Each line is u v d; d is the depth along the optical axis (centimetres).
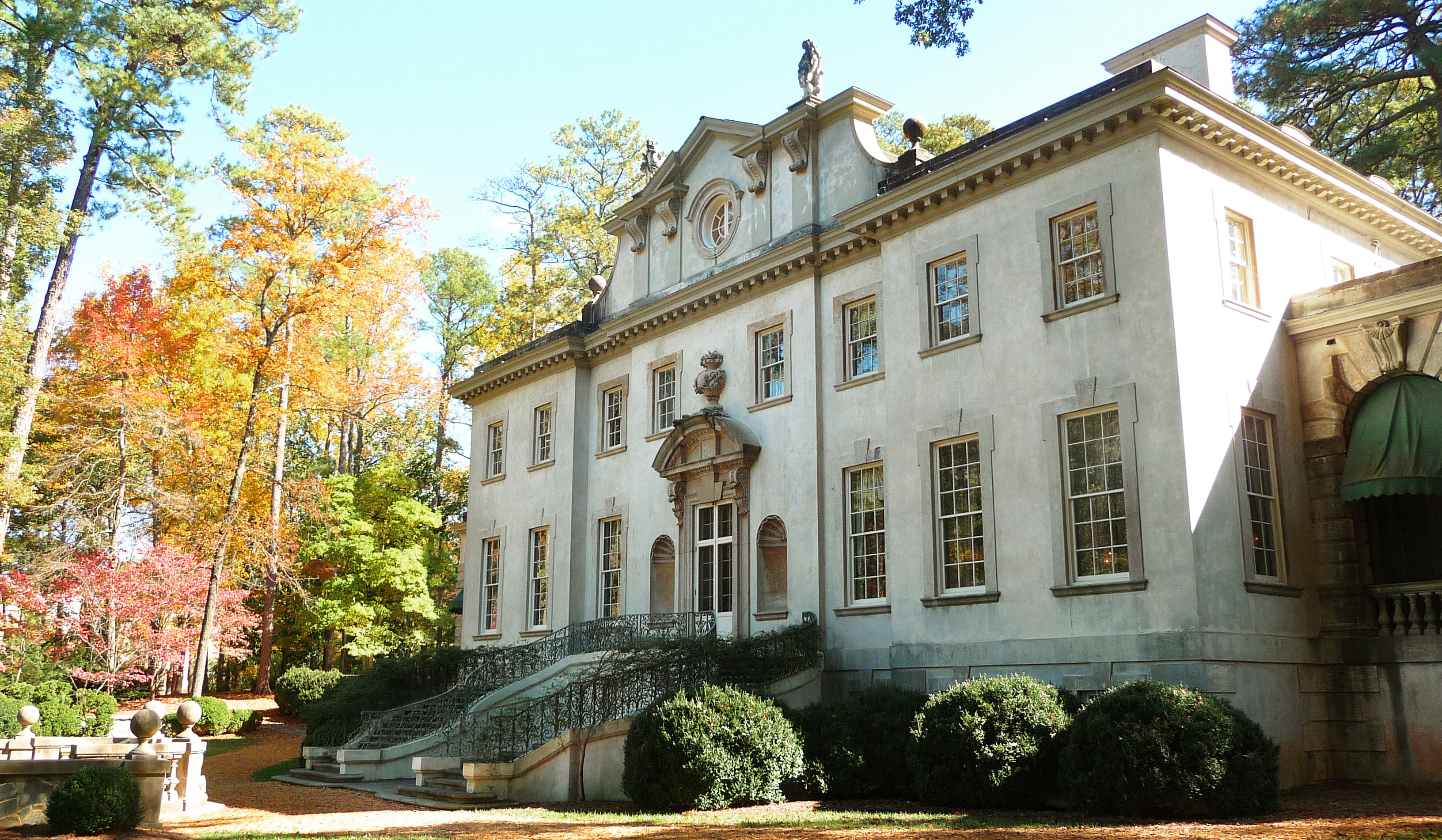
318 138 3481
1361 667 1756
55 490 3462
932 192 2070
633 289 3064
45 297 3198
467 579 3562
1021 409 1886
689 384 2748
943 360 2039
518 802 1944
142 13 2969
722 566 2552
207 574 3516
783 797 1733
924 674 1964
